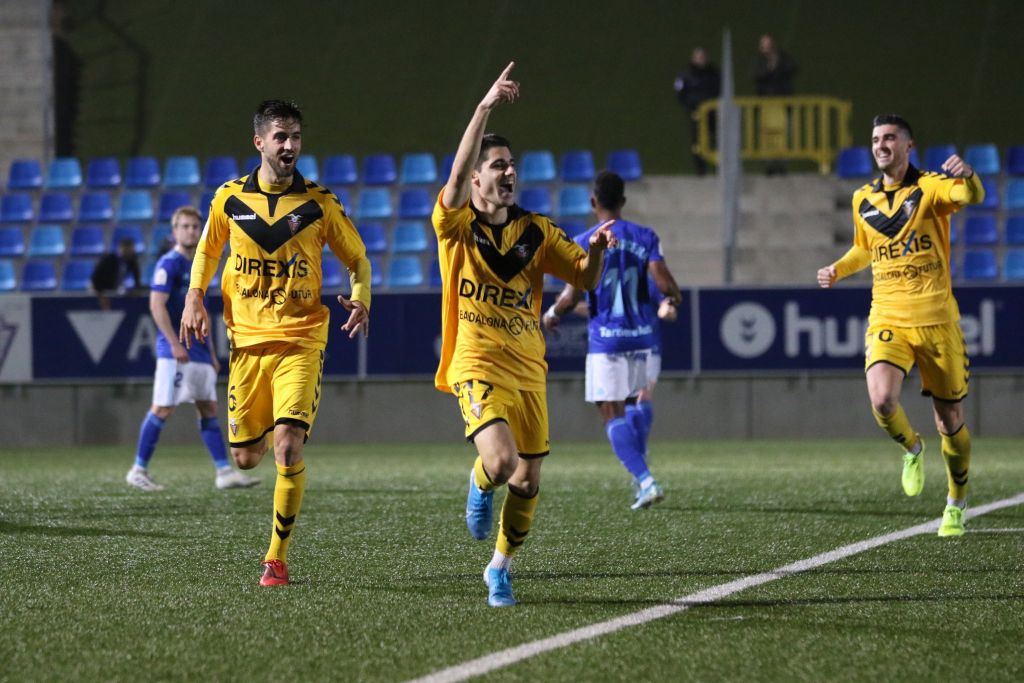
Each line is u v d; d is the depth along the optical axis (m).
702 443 39.03
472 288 12.00
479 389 11.83
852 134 65.44
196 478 27.05
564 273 12.24
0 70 59.56
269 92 68.31
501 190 11.81
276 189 13.73
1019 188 50.06
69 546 16.11
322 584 13.16
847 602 11.95
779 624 10.93
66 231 52.16
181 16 73.44
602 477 26.59
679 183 51.81
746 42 72.00
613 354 19.97
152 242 50.06
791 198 51.47
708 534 17.02
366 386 41.06
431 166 54.44
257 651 9.95
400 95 68.50
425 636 10.48
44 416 40.94
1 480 26.50
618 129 66.00
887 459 31.61
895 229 16.59
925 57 71.06
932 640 10.28
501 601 11.91
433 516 19.44
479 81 69.50
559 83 69.56
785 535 16.88
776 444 38.28
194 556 15.24
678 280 48.69
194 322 13.78
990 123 66.06
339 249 14.14
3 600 12.20
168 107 67.06
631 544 16.09
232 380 13.84
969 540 16.19
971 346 39.50
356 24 73.75
